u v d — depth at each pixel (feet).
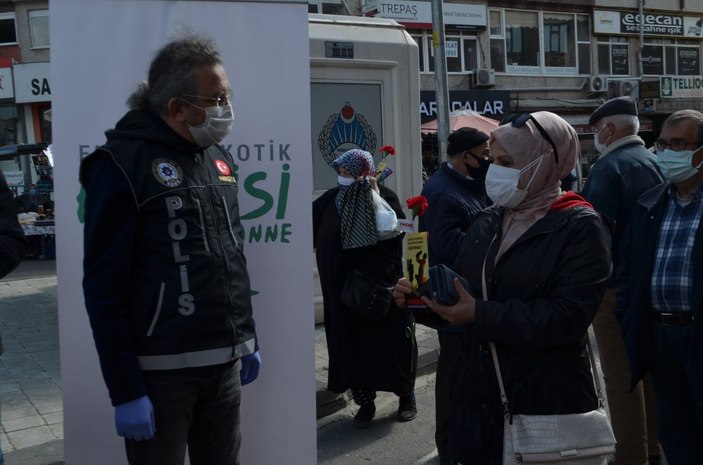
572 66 77.92
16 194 55.72
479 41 70.38
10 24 59.31
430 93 63.31
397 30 22.93
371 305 13.47
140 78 8.64
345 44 21.50
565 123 7.75
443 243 11.70
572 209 7.50
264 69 9.07
